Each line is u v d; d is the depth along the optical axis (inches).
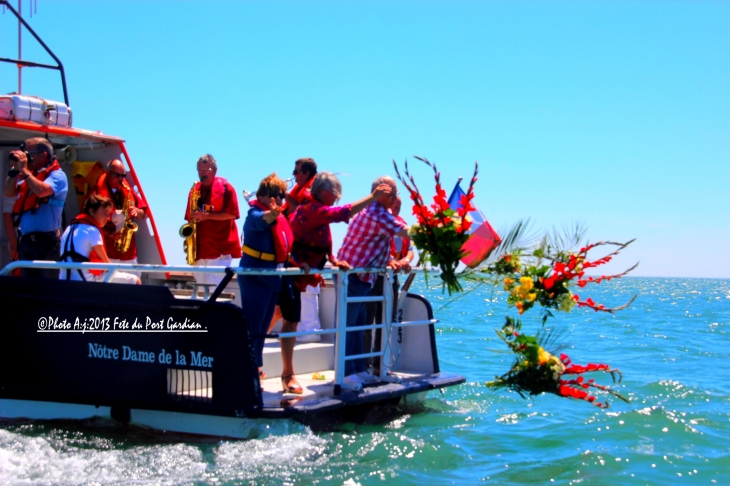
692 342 602.9
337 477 190.7
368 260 248.2
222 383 211.6
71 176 312.3
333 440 223.0
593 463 213.8
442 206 214.1
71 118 300.8
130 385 222.8
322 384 249.8
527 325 732.7
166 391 218.5
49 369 232.7
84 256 241.0
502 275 219.0
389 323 256.8
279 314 293.1
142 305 221.6
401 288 278.5
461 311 903.1
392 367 284.8
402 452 215.3
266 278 224.5
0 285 237.5
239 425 214.1
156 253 316.2
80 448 209.9
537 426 260.5
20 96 282.0
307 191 252.8
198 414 217.5
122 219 295.1
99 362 226.7
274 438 212.2
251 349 209.3
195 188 297.4
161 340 219.5
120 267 223.3
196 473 190.7
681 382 374.6
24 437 217.2
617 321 869.8
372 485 186.2
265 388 240.2
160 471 191.6
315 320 294.5
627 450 229.9
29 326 235.5
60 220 261.4
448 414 277.1
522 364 214.8
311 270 225.5
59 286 232.4
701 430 258.8
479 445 232.7
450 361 452.4
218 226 300.7
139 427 224.8
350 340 251.9
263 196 225.9
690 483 199.2
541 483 195.6
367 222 244.7
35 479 185.2
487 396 317.4
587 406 299.1
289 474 191.8
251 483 184.7
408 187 216.2
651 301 1649.9
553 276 213.0
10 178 260.5
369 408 258.8
